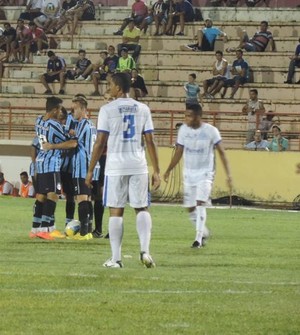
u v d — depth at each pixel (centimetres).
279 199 8331
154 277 3231
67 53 10494
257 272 3472
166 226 5712
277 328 2436
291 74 9662
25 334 2331
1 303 2705
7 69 10456
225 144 9212
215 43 10312
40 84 10231
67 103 9894
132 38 10294
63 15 10775
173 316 2572
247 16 10669
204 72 10056
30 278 3145
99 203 4753
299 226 5966
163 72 10138
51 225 4641
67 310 2627
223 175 8381
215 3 10856
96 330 2389
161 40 10394
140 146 3434
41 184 4591
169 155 8494
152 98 9688
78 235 4647
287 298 2852
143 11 10500
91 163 3472
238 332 2392
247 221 6325
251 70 9931
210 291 2967
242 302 2781
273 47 10138
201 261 3797
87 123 4603
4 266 3497
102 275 3241
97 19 10981
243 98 9638
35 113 9869
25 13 10825
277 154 8331
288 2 10919
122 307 2681
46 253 3994
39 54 10531
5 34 10569
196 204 4362
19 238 4638
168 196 8438
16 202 7675
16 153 8981
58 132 4525
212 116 9375
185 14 10462
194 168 4366
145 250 3484
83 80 10012
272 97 9650
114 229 3472
